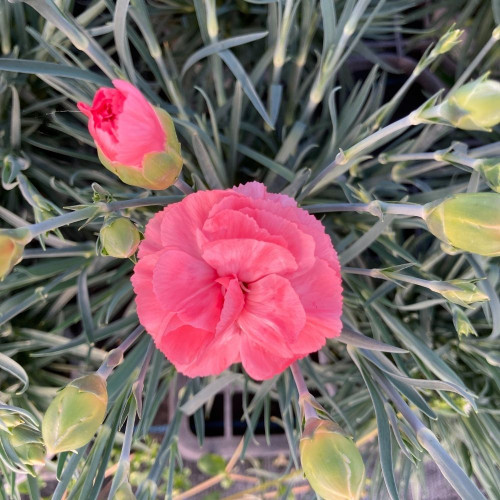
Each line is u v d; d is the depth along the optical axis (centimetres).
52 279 22
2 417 15
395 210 14
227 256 12
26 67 15
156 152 13
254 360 13
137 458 24
